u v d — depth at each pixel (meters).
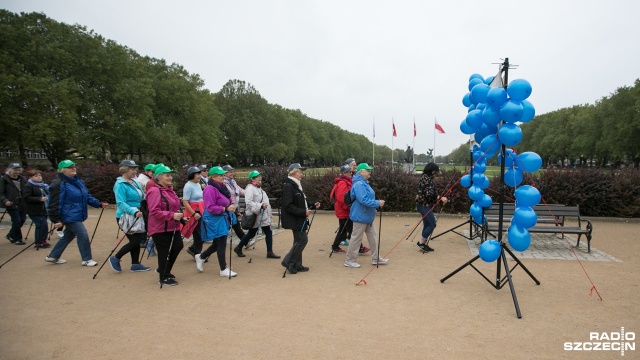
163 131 37.59
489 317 4.31
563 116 67.81
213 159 49.97
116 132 33.47
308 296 5.03
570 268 6.21
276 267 6.50
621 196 11.41
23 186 8.28
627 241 8.32
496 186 11.92
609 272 5.98
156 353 3.56
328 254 7.45
